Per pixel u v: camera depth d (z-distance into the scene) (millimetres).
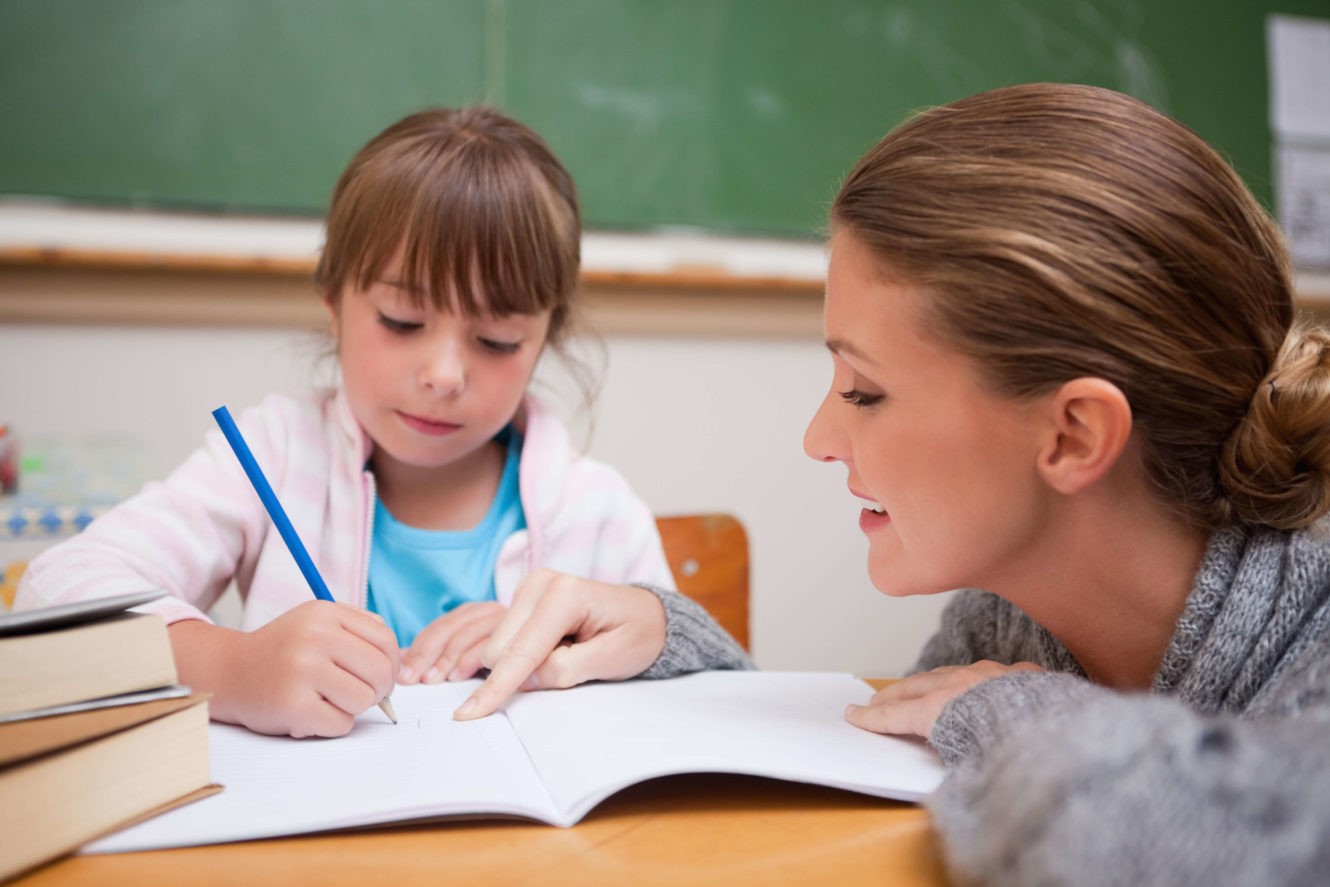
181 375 1842
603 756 510
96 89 1810
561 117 2037
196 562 909
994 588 615
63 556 812
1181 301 542
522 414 1146
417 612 1035
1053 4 2275
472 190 913
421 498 1082
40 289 1753
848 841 452
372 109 1937
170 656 470
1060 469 544
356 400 957
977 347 543
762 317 2121
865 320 580
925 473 571
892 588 619
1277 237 608
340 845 436
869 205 587
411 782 488
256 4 1874
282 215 1900
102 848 419
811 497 2207
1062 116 568
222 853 423
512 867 417
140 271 1792
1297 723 387
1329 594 549
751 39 2131
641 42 2072
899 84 2215
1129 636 624
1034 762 369
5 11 1764
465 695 683
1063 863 332
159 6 1830
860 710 617
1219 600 572
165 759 456
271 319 1864
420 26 1954
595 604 749
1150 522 585
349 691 577
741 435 2152
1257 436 562
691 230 2111
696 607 826
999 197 548
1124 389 539
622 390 2068
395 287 905
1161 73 2330
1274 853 312
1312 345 594
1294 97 2404
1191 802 328
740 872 417
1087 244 533
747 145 2135
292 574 964
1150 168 551
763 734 569
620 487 1169
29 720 417
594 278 1970
